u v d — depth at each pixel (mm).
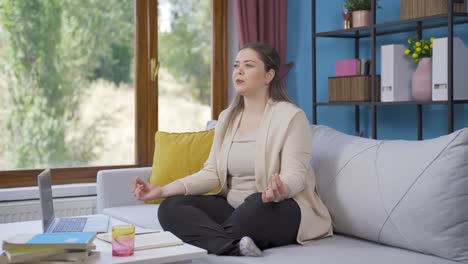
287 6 4316
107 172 3092
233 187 2398
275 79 2426
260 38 4090
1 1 3496
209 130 3229
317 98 4195
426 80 3199
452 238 1883
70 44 3701
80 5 3727
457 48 3078
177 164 3096
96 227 2086
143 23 3924
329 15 4047
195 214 2094
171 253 1682
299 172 2174
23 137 3566
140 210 2918
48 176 2158
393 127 3721
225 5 4254
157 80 3979
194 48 4160
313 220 2189
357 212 2152
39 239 1604
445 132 3408
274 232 2061
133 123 3922
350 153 2281
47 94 3635
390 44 3701
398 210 2004
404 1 3303
